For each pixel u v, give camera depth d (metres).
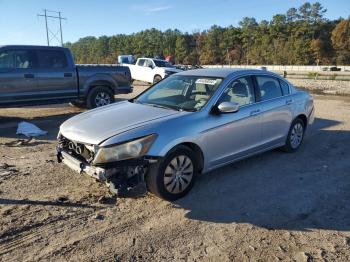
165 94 5.61
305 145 7.34
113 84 11.47
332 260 3.43
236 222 4.11
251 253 3.53
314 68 91.62
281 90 6.37
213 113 4.94
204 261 3.40
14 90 9.48
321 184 5.26
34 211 4.26
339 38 108.31
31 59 9.77
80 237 3.74
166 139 4.30
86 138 4.25
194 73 5.85
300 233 3.90
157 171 4.29
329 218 4.25
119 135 4.14
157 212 4.30
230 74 5.49
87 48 163.62
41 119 10.25
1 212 4.21
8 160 6.15
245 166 5.93
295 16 127.81
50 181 5.19
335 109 12.37
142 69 23.69
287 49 117.38
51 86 10.13
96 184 5.09
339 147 7.28
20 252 3.47
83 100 11.27
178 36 138.12
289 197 4.79
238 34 137.00
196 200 4.63
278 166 5.97
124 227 3.95
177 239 3.74
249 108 5.48
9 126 9.21
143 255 3.46
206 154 4.83
